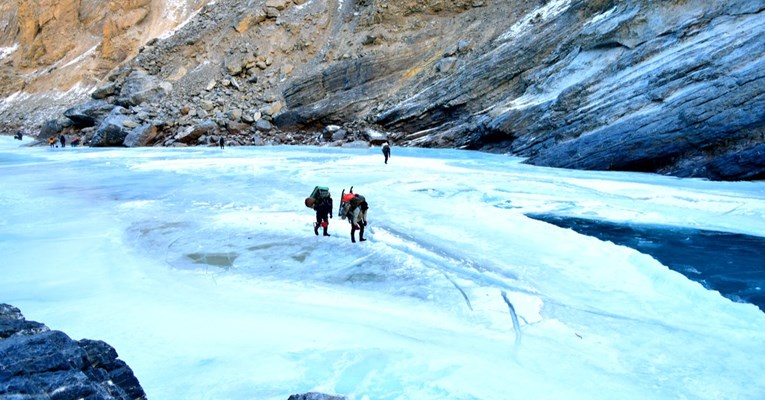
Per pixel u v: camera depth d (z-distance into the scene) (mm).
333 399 2881
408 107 31844
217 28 46219
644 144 15781
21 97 60281
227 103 39312
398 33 37656
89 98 54594
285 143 34344
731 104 14438
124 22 59094
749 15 17109
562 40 26562
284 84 39500
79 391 2357
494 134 24484
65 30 64062
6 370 2373
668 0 20391
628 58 19672
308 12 43656
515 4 34531
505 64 28609
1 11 71062
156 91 41688
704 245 7961
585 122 18750
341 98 35719
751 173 13680
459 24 36406
